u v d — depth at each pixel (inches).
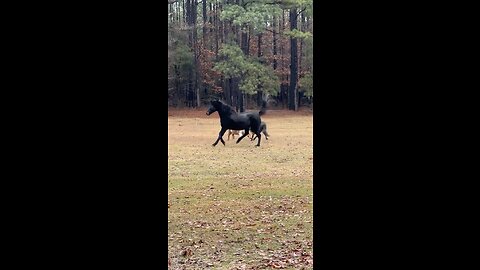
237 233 252.8
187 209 301.4
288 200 328.5
